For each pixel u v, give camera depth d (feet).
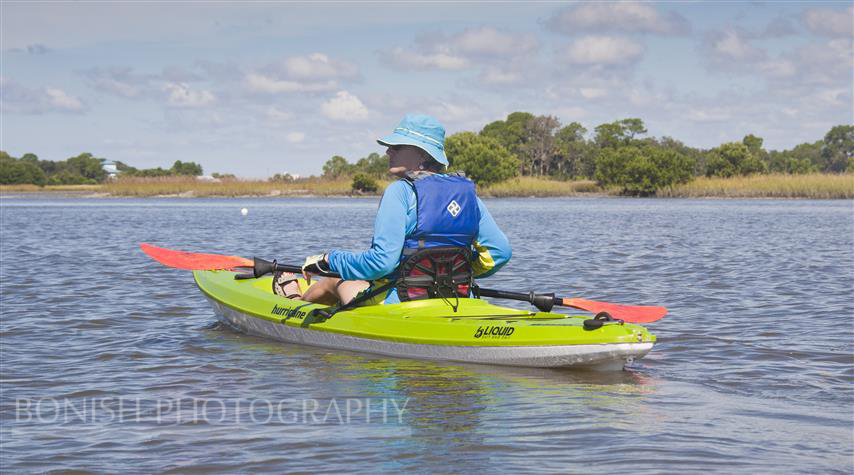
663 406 15.61
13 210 138.21
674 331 23.99
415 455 12.60
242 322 24.34
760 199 196.75
